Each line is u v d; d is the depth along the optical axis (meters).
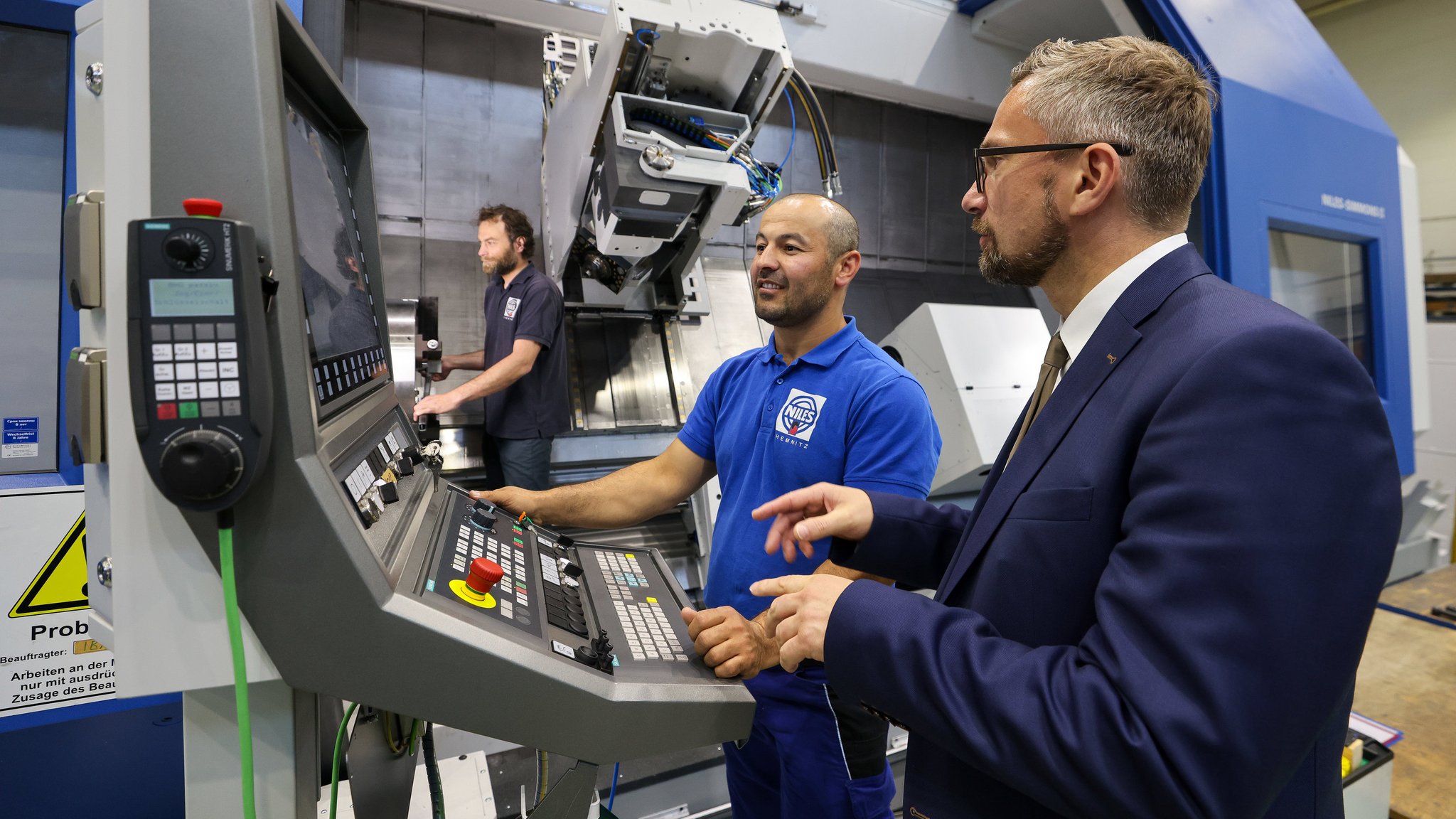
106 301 0.55
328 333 0.75
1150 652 0.53
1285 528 0.52
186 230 0.50
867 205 3.97
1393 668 2.08
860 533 0.91
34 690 1.09
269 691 0.64
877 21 3.17
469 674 0.64
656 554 1.21
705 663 0.84
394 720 0.92
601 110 2.05
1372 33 5.47
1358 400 0.54
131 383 0.50
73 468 1.25
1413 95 5.25
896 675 0.63
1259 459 0.53
